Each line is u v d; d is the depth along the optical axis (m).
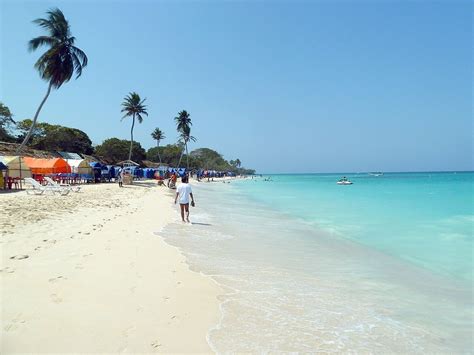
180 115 82.25
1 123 50.66
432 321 4.82
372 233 12.03
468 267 7.70
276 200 27.83
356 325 4.57
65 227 9.47
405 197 28.92
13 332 3.54
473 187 45.66
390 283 6.49
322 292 5.82
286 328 4.31
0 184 22.55
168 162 113.19
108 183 39.44
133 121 52.41
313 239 10.83
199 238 9.91
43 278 5.18
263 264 7.47
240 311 4.72
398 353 3.88
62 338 3.50
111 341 3.54
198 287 5.50
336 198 29.30
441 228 13.03
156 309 4.45
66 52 32.53
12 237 7.73
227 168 164.75
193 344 3.67
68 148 63.66
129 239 8.60
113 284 5.20
